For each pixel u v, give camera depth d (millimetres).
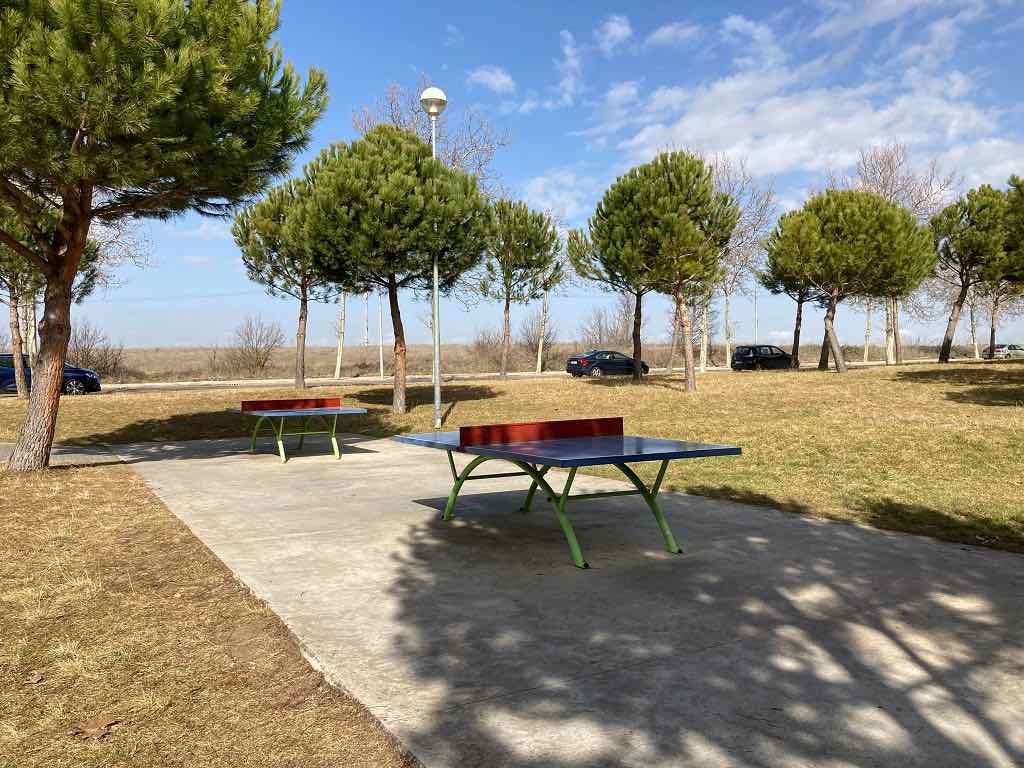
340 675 3150
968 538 5613
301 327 24297
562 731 2627
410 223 16625
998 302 49188
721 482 8430
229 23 8625
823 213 27750
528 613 3986
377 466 10633
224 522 6461
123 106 7605
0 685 3133
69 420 16891
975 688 2967
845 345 73625
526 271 31531
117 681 3154
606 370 37156
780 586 4449
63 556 5254
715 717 2734
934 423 12344
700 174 21906
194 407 19094
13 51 7363
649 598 4242
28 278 19641
